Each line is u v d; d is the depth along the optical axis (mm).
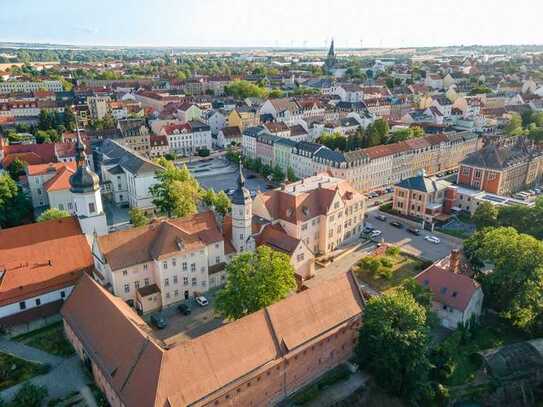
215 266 109500
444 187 158500
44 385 77188
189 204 139625
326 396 78312
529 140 199250
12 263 93188
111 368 68875
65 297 96562
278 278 86250
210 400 64688
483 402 84812
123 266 96125
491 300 103062
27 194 160000
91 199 107625
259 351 71562
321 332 78938
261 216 123375
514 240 101188
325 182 138750
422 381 78562
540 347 92562
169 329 94188
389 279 116188
